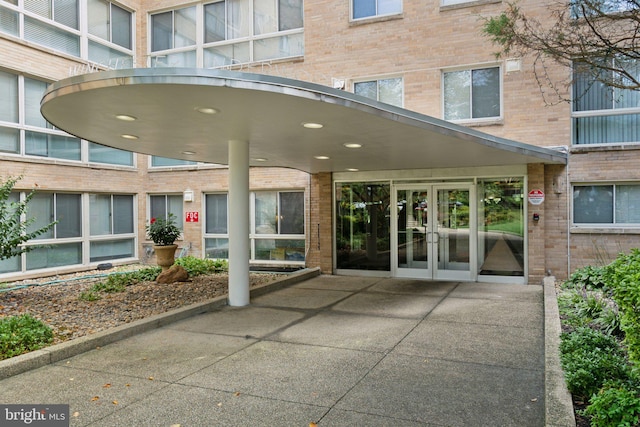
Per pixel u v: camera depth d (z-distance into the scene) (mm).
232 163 8281
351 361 5344
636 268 3934
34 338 5738
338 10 12320
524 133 10578
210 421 3859
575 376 3998
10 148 11367
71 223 12906
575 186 10367
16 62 11312
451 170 11180
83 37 13156
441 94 11359
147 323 6723
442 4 11453
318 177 12703
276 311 8016
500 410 4008
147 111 6027
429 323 7074
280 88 5098
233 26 13969
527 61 10500
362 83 12203
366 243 12242
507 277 10711
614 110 10047
